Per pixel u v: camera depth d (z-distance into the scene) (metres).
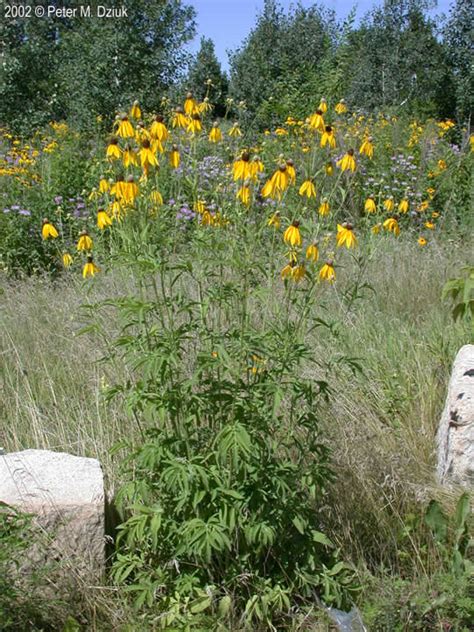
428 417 4.28
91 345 4.89
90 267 3.41
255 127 9.67
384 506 3.36
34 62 16.20
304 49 17.89
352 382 4.52
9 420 4.16
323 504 3.35
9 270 6.99
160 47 14.31
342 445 3.65
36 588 2.84
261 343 2.84
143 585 2.84
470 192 8.81
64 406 4.20
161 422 2.87
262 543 2.82
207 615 2.85
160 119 2.97
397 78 19.86
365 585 3.01
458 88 19.25
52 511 2.91
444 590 2.86
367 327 5.25
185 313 3.91
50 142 11.05
